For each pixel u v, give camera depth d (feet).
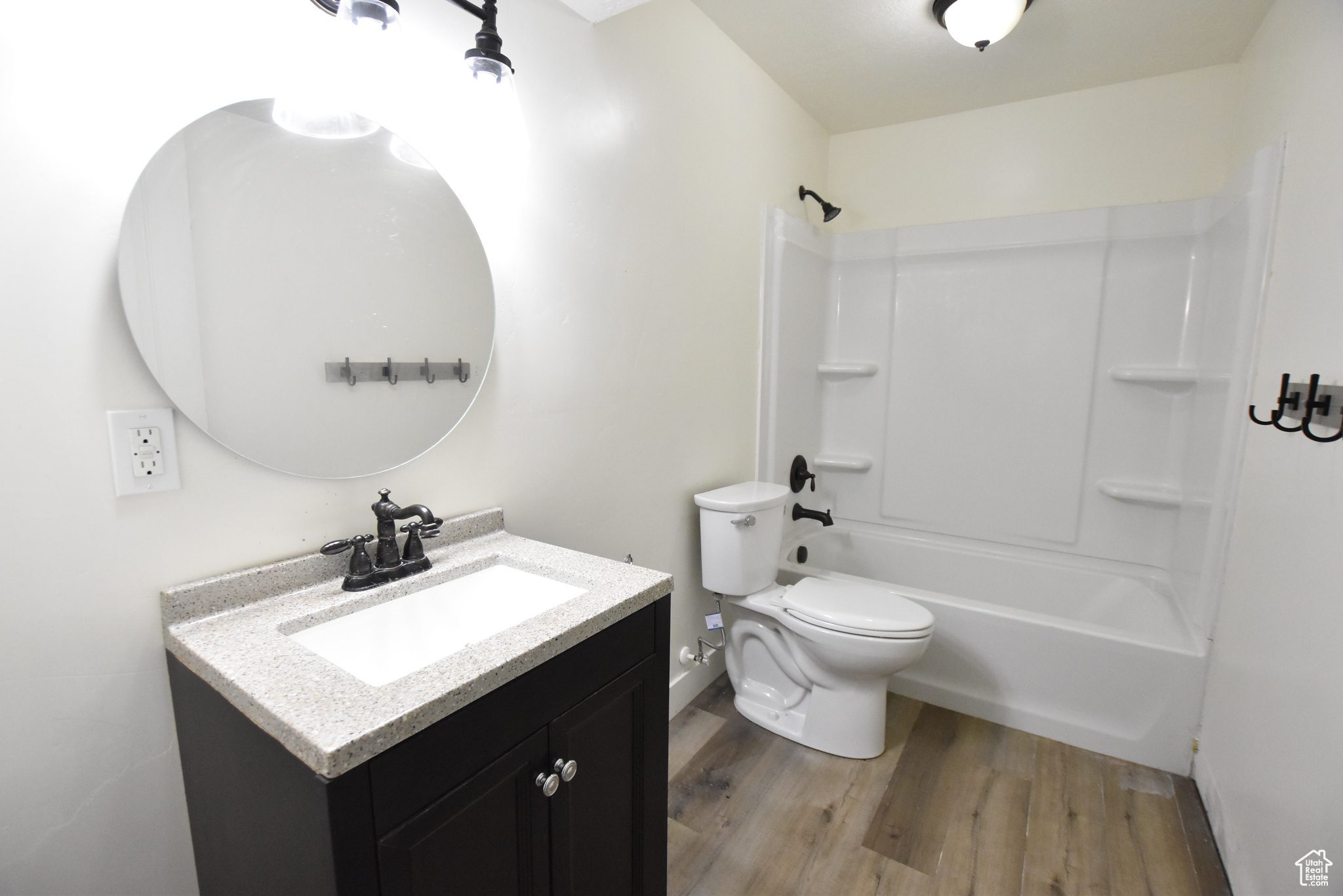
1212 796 5.19
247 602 3.11
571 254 4.93
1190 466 7.08
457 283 3.98
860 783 5.70
